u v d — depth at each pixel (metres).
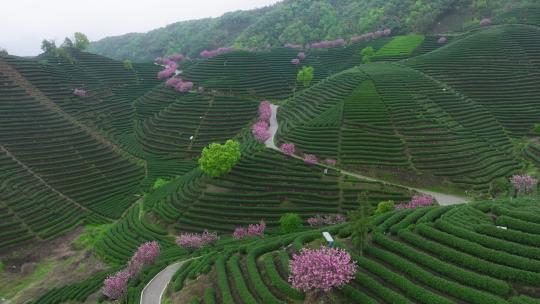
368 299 29.98
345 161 75.06
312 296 31.53
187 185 78.19
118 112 123.19
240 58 146.12
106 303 44.59
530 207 38.66
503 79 99.69
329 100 96.75
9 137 90.12
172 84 134.38
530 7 143.00
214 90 127.31
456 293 29.72
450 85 99.50
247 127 107.81
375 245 38.06
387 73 104.44
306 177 72.25
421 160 72.44
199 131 109.00
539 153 72.19
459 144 76.25
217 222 66.69
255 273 37.09
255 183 72.25
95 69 145.62
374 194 66.56
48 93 112.75
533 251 31.84
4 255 65.06
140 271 48.75
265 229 61.50
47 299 52.41
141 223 72.19
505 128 83.75
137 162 100.06
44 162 87.75
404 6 198.00
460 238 35.41
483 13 163.25
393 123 82.06
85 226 75.75
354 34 192.50
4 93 102.94
